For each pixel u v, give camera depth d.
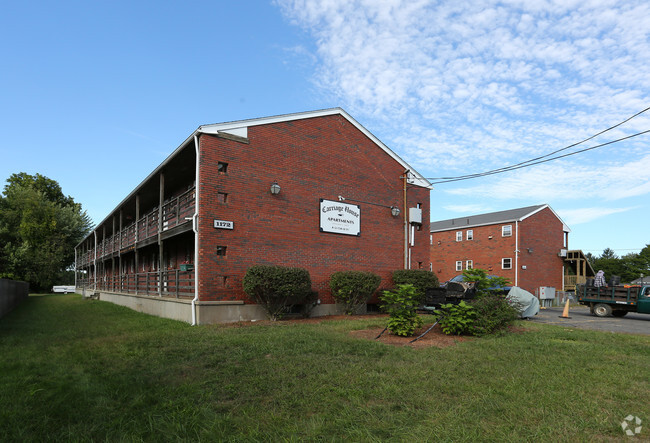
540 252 34.44
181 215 16.41
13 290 21.75
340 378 5.86
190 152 13.73
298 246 14.41
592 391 5.33
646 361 7.35
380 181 17.34
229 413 4.56
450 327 10.03
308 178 14.95
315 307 14.66
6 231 43.38
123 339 9.45
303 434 3.99
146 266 24.48
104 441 3.91
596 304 20.27
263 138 13.84
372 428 4.08
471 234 36.66
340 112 16.17
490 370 6.37
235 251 12.84
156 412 4.60
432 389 5.36
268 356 7.47
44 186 53.03
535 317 17.70
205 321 11.97
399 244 17.75
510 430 4.04
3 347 8.71
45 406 4.83
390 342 8.96
